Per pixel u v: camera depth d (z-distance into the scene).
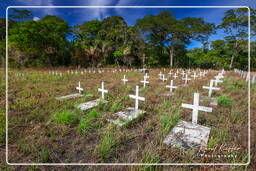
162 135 2.45
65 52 28.45
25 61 21.77
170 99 4.59
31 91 5.61
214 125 2.81
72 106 4.04
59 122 2.90
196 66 28.27
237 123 2.79
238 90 5.38
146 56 31.20
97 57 28.59
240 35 21.41
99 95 5.32
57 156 1.98
